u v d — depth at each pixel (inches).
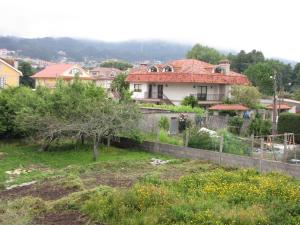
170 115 1284.4
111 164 874.1
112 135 1034.1
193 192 593.9
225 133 992.9
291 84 3754.9
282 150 964.6
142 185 598.9
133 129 1003.3
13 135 1123.9
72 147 1050.1
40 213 537.0
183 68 1942.7
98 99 1013.2
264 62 3796.8
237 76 1993.1
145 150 1050.1
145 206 513.0
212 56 3754.9
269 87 3002.0
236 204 546.9
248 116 1594.5
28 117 962.7
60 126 946.1
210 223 451.8
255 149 944.3
